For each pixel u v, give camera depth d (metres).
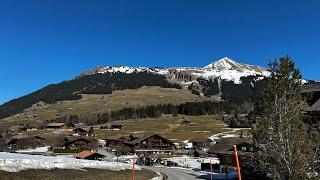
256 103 33.97
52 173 54.97
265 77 35.38
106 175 65.06
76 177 56.84
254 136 32.22
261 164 31.33
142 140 191.12
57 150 180.88
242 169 57.62
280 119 31.45
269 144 30.83
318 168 29.78
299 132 30.66
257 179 51.81
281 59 34.34
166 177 80.50
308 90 52.91
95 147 197.62
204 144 194.62
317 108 47.22
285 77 33.75
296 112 32.00
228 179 77.12
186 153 175.75
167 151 180.62
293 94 33.34
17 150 187.75
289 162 29.75
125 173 73.81
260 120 32.28
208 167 107.94
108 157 152.38
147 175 78.38
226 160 96.38
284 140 30.42
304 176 29.27
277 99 32.59
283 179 30.23
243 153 66.94
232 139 103.69
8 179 45.41
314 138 30.66
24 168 52.00
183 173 94.38
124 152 177.38
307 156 29.69
